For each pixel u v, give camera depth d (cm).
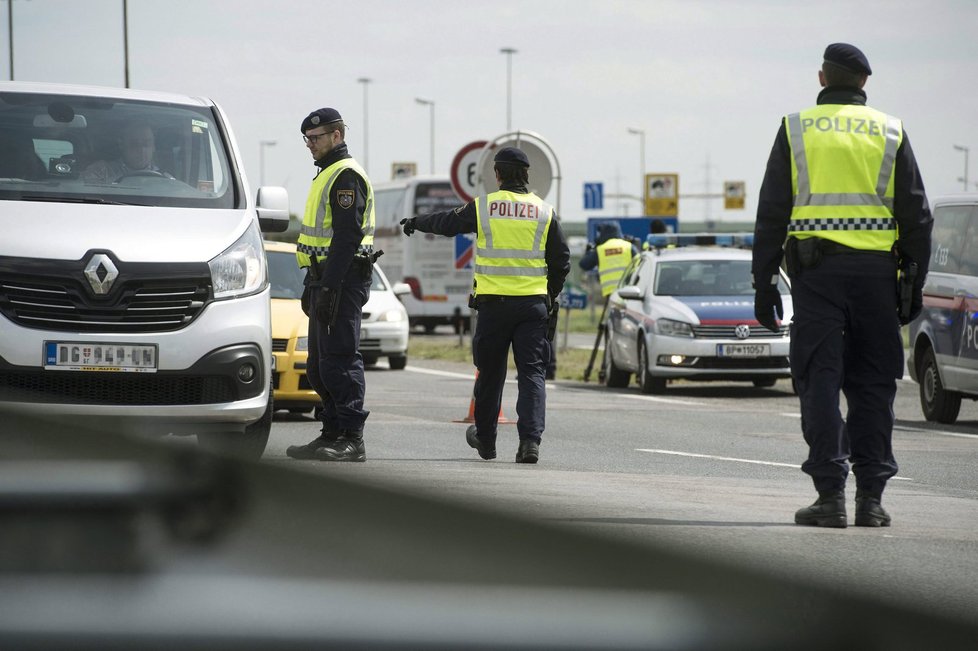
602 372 5547
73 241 2042
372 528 155
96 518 152
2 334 1970
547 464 2472
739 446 3095
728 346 4828
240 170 2392
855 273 1727
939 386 3859
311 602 141
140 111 2422
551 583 150
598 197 10144
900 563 1348
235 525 156
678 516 1538
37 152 2270
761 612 161
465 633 142
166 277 2061
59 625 137
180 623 138
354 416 2366
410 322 11512
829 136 1752
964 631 182
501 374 2500
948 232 3884
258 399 2152
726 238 5691
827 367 1712
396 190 11406
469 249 6569
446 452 2700
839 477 1698
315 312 2386
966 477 2559
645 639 148
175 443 175
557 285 2523
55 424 177
